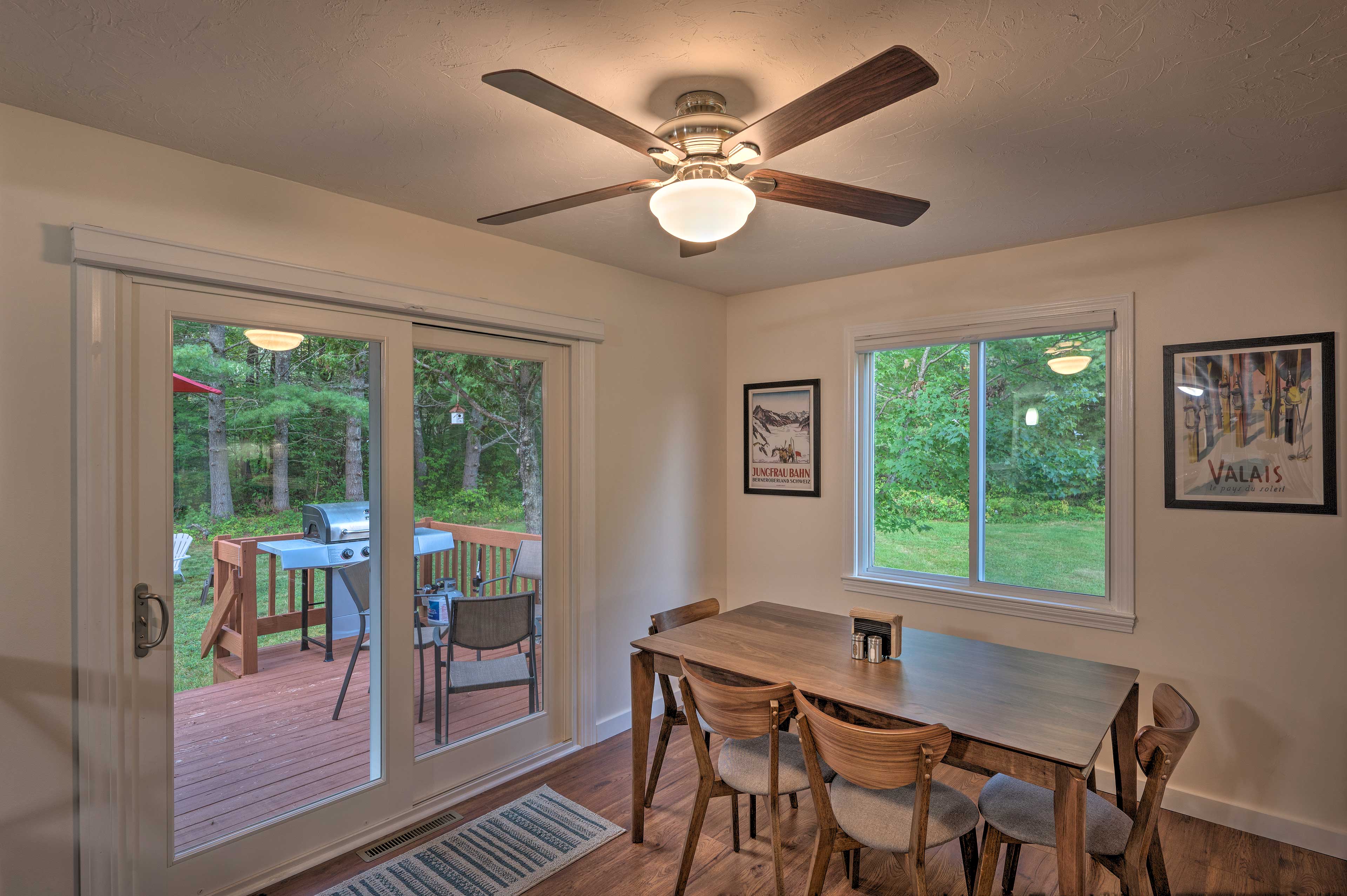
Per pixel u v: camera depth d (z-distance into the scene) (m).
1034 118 1.88
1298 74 1.64
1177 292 2.76
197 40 1.52
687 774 3.09
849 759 1.77
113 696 1.98
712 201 1.56
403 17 1.44
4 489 1.82
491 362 3.08
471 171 2.26
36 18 1.43
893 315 3.55
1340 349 2.44
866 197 1.77
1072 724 1.82
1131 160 2.16
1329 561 2.46
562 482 3.35
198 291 2.17
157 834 2.08
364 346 2.62
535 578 3.24
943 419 3.50
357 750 2.58
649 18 1.44
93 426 1.93
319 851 2.42
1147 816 1.75
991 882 1.91
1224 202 2.55
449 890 2.24
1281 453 2.55
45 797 1.88
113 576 1.97
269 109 1.85
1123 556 2.88
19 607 1.84
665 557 3.81
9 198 1.83
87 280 1.92
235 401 2.29
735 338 4.24
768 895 2.23
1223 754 2.66
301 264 2.36
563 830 2.60
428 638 2.81
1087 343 3.05
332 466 2.53
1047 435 3.17
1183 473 2.75
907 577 3.62
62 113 1.87
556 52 1.57
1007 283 3.18
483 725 3.00
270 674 2.36
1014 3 1.38
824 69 1.65
